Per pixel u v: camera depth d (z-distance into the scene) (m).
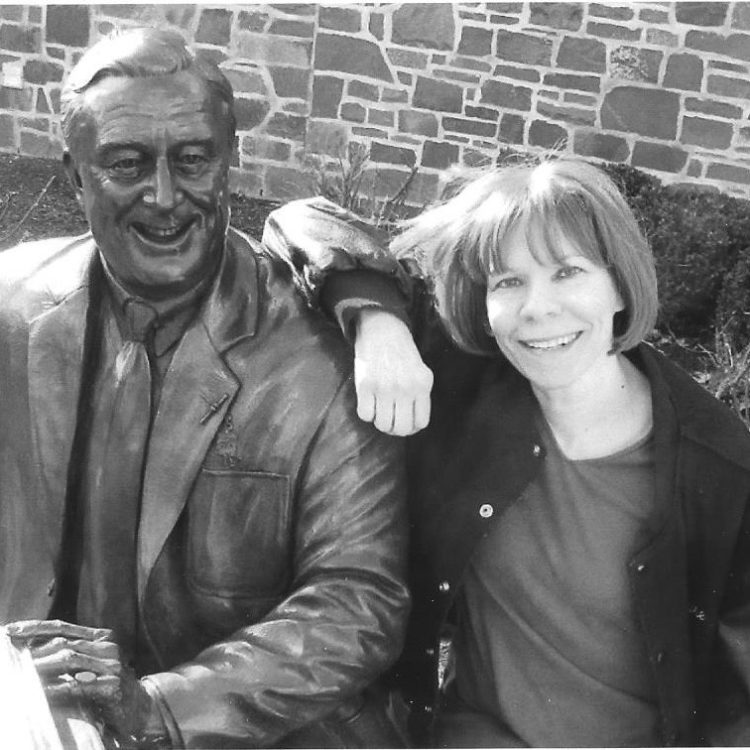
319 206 1.79
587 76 5.69
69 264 1.71
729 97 5.65
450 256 1.70
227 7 5.71
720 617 1.76
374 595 1.64
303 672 1.59
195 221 1.60
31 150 5.75
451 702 1.85
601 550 1.72
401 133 5.75
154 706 1.54
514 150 5.66
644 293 1.67
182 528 1.66
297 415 1.65
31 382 1.68
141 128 1.55
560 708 1.75
